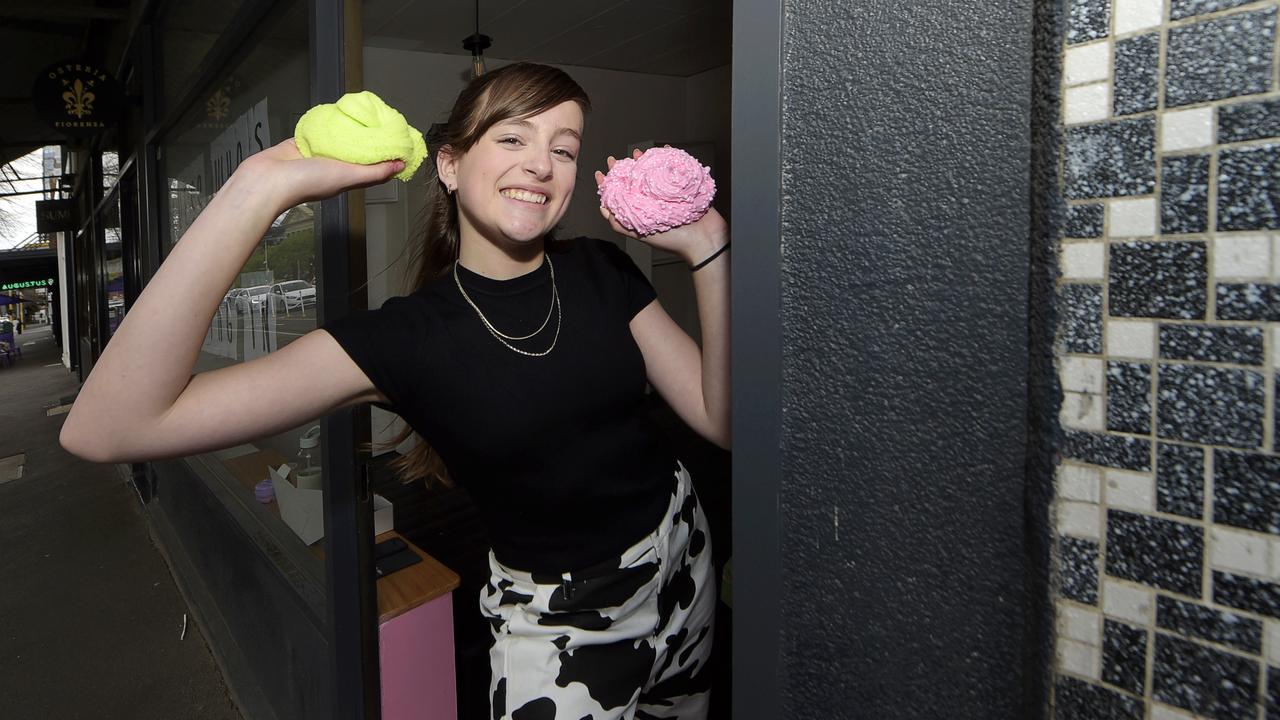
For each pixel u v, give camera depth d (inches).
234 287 97.1
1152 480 16.4
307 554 72.5
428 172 46.7
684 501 47.8
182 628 123.5
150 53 155.9
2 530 184.7
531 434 39.8
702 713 52.6
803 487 25.0
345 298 57.1
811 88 23.5
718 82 272.4
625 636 43.8
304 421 35.8
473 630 82.2
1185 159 15.5
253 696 95.0
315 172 29.5
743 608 27.3
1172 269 15.8
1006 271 19.3
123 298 219.8
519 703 42.3
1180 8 15.3
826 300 23.7
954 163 20.2
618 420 43.1
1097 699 17.6
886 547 22.7
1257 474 14.9
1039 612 18.4
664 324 45.4
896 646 22.8
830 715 25.0
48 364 623.8
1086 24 16.7
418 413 39.5
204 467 124.9
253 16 75.9
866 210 22.3
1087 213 17.0
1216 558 15.6
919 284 21.2
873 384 22.6
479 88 39.2
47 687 107.9
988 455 20.1
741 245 26.2
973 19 19.5
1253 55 14.5
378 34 213.2
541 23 208.8
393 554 71.9
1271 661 15.0
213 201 28.4
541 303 41.5
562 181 39.9
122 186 202.1
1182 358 15.8
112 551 163.2
